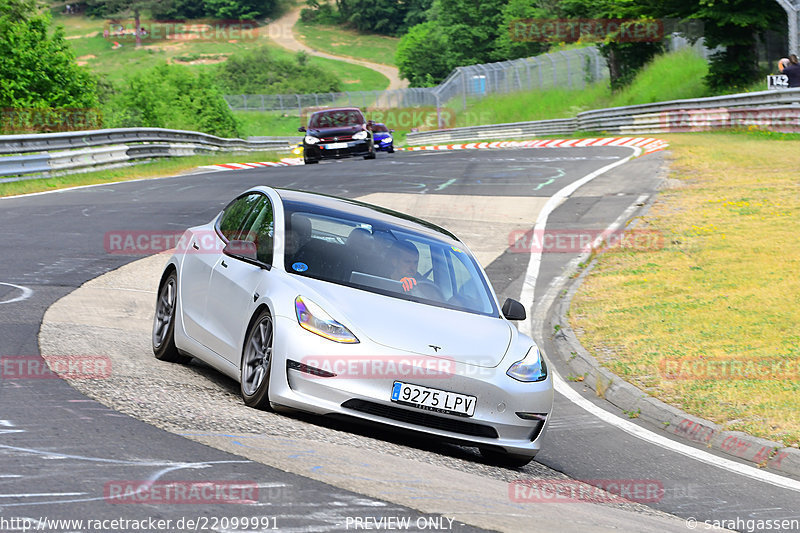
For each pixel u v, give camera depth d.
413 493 10.26
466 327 14.65
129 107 125.69
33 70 91.06
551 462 15.30
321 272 14.84
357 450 12.14
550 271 32.56
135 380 14.61
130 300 23.27
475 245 36.28
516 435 14.03
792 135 66.12
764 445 15.98
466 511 9.85
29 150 53.41
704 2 93.00
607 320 25.69
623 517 11.47
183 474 9.67
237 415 13.02
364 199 45.09
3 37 90.88
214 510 8.59
